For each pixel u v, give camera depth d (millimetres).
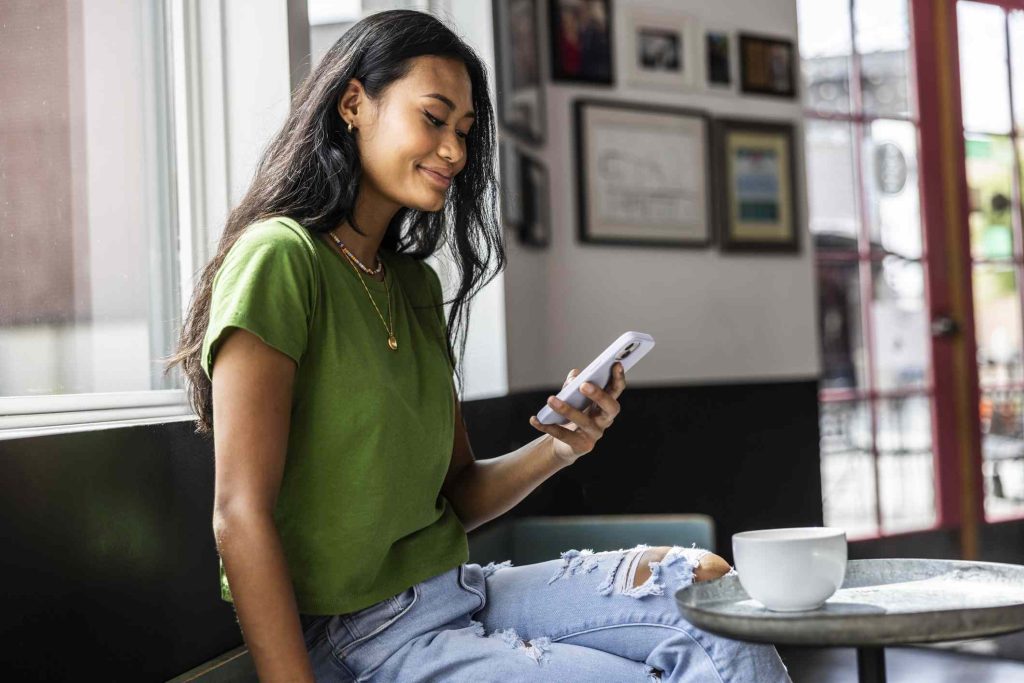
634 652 1397
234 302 1191
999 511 4879
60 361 1705
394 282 1497
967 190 4895
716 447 3980
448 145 1386
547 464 1555
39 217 1673
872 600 1157
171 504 1537
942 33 4875
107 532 1385
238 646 1700
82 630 1328
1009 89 5004
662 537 2627
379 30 1394
